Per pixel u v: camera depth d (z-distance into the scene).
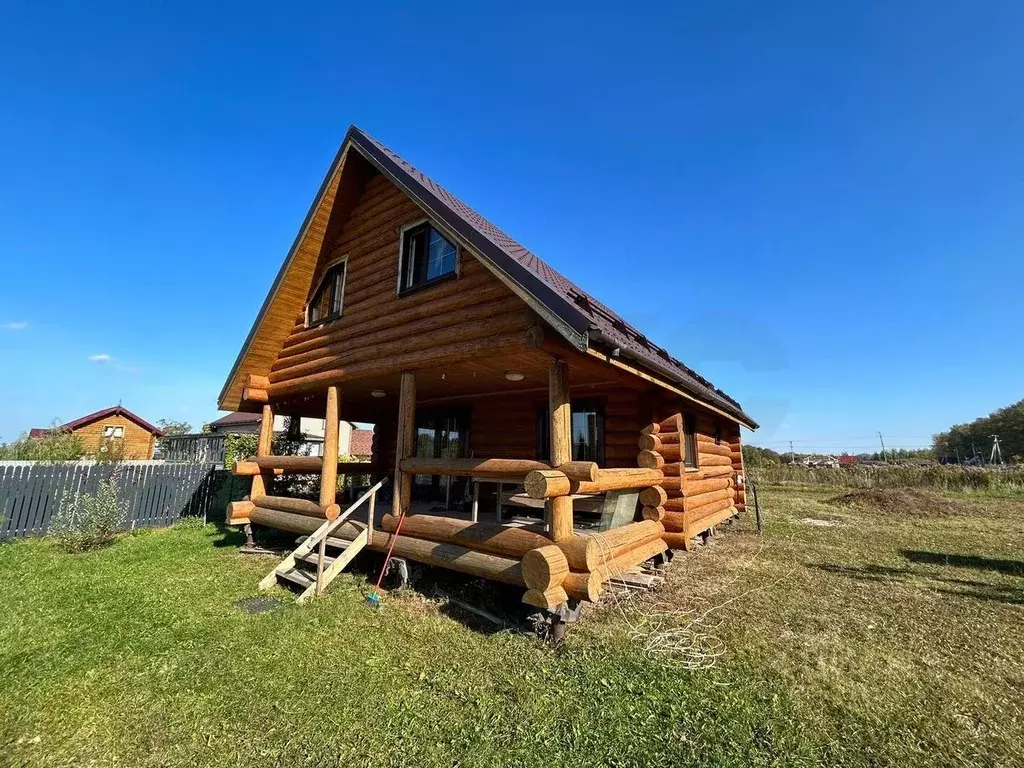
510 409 9.68
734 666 4.19
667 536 7.09
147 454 32.12
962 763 2.98
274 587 6.44
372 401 10.86
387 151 7.39
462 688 3.79
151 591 6.20
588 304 5.34
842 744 3.15
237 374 9.59
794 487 26.08
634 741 3.14
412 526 6.23
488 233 6.54
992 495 20.67
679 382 6.65
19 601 5.77
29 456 15.63
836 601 6.04
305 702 3.59
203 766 2.91
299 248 8.45
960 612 5.66
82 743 3.12
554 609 4.59
